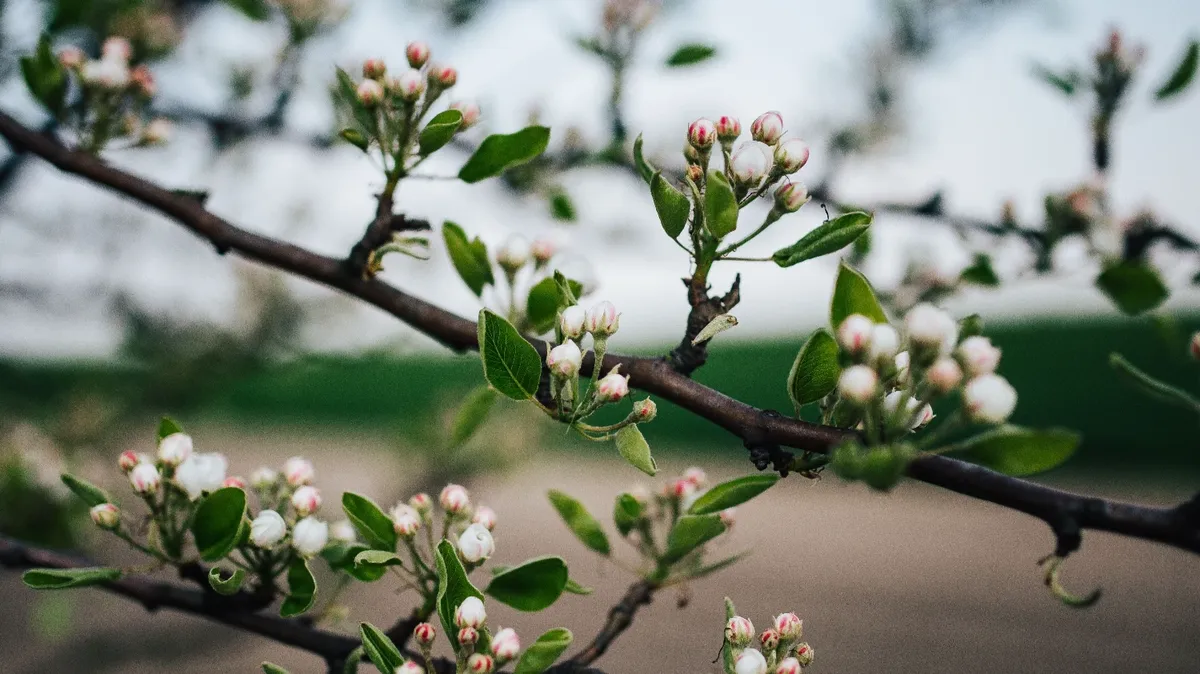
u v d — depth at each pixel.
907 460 0.41
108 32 0.92
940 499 3.91
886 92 1.46
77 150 0.62
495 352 0.49
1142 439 4.87
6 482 1.08
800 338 6.74
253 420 7.09
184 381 1.44
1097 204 0.94
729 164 0.52
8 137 0.62
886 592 2.61
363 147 0.57
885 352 0.46
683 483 0.64
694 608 2.45
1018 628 2.30
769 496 4.04
